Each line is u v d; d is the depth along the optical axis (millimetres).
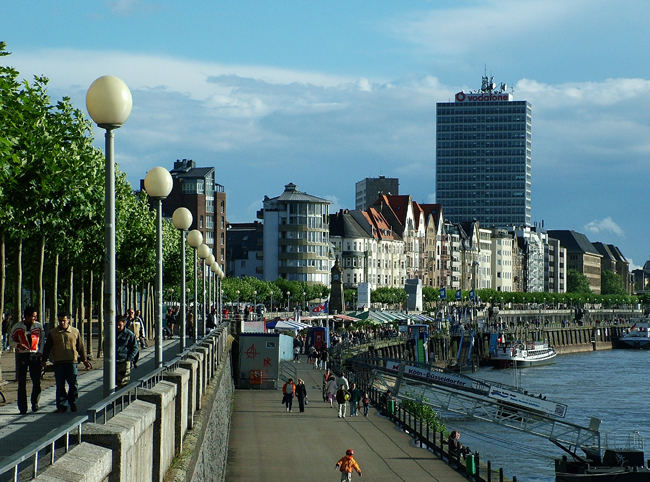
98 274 78625
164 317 104312
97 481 10820
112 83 18453
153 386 20016
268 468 65438
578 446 92750
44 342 27484
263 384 110812
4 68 35562
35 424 23641
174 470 20078
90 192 52438
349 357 143625
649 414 137250
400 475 66000
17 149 44656
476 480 64875
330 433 81875
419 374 112375
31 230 49906
